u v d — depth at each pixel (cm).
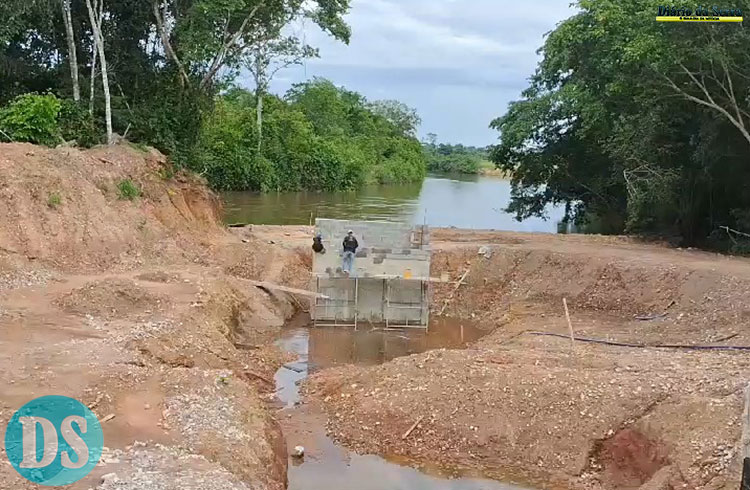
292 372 1780
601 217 4181
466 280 2517
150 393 1212
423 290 2261
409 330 2236
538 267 2488
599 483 1227
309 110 7525
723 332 1830
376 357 1948
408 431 1380
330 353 1969
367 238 2306
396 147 9375
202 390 1250
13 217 2005
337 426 1430
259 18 2950
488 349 1786
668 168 2972
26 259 1938
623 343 1836
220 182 5388
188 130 2997
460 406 1405
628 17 2962
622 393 1355
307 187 6194
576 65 3519
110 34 2858
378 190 7044
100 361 1321
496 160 4266
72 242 2083
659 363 1552
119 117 2780
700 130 2783
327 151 6391
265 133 5884
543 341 1848
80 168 2338
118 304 1720
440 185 8756
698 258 2488
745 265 2309
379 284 2283
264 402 1478
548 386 1405
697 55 2483
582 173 4069
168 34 2877
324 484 1206
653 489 1109
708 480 1066
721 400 1238
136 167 2569
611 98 3281
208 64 2967
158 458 971
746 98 2495
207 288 1989
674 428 1211
